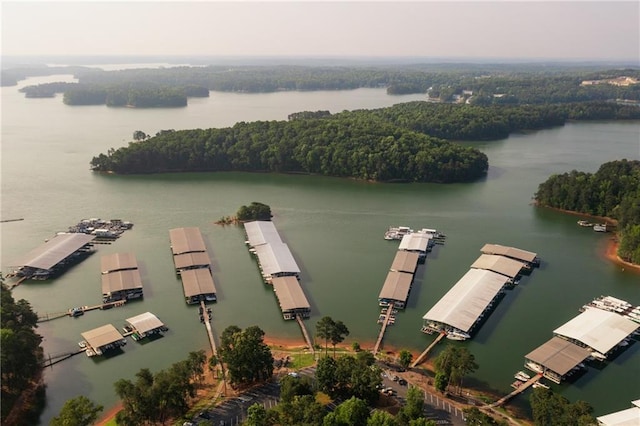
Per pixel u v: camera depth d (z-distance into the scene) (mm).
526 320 193250
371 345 176625
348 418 125312
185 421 135625
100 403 148375
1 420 137625
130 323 184750
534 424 134750
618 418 133250
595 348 167625
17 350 146625
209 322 191375
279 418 128000
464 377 159125
